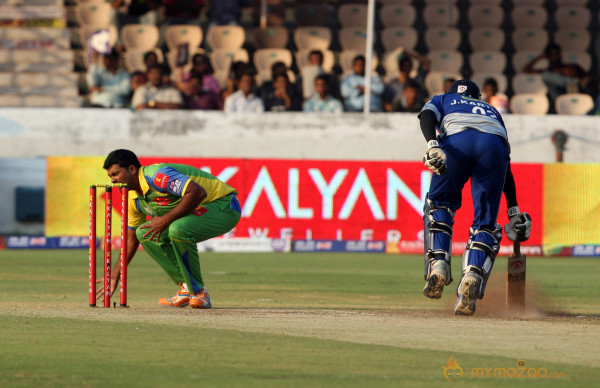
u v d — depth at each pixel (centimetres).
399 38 7344
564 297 3048
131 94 6475
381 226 5516
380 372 1416
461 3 7956
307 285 3469
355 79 6425
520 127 5734
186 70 6775
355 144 5722
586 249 5525
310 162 5491
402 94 6362
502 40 7531
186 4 7319
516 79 7006
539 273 4309
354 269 4347
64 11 7538
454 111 2209
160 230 2266
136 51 6962
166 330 1869
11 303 2542
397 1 7788
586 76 6956
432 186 2236
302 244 5497
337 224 5503
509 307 2317
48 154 5697
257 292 3123
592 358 1559
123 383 1305
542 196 5519
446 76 6800
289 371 1417
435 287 2189
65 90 7125
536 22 7706
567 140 5738
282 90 6284
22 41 7362
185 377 1357
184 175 2267
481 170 2172
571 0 8006
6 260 4703
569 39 7581
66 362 1476
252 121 5712
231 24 7438
